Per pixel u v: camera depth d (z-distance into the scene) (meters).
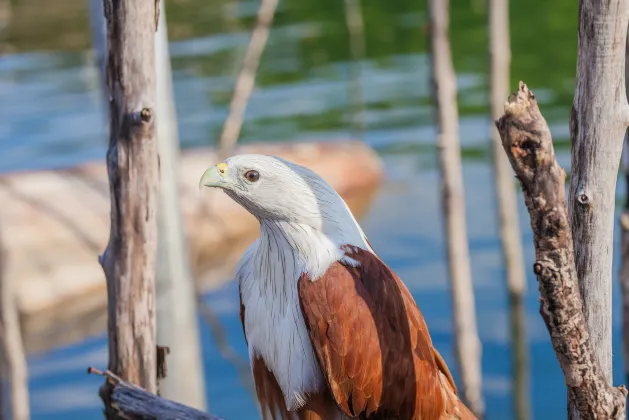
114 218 5.80
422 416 5.89
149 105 5.60
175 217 8.22
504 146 3.69
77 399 13.27
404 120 23.16
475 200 18.33
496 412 12.71
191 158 19.36
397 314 5.77
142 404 5.76
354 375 5.67
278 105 24.91
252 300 6.09
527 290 15.29
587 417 4.19
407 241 17.22
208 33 32.06
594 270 4.53
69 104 25.06
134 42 5.49
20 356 8.80
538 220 3.74
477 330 14.26
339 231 5.89
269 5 8.23
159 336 8.29
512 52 28.22
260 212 5.84
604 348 4.59
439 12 9.43
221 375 13.47
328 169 19.53
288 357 5.86
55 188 17.56
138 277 5.88
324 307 5.64
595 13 4.28
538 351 13.90
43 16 35.06
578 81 4.43
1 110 24.78
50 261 15.71
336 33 31.98
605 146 4.40
